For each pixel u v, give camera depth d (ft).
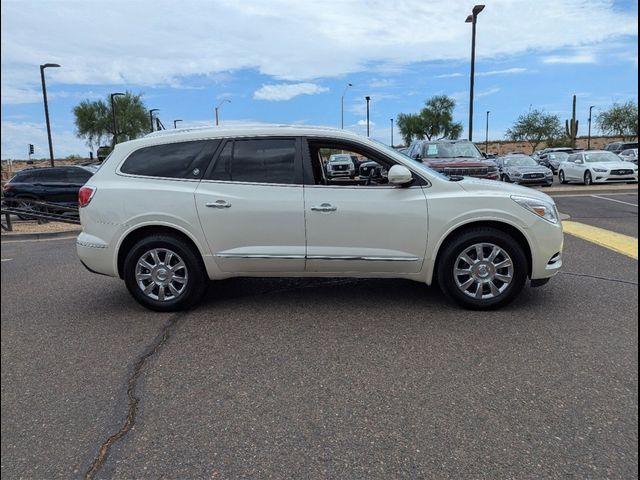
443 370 12.14
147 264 16.70
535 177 68.64
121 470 8.73
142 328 15.49
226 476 8.52
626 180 68.08
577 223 34.06
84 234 16.89
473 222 15.98
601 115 187.21
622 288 18.49
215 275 16.61
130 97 165.89
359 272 16.37
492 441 9.30
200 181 16.39
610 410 10.23
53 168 52.01
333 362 12.71
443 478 8.37
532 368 12.14
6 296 19.76
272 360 12.92
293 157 16.33
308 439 9.49
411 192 15.94
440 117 197.57
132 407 10.77
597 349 13.14
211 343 14.12
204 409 10.62
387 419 10.09
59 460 9.05
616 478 8.27
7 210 40.06
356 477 8.43
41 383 11.95
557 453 8.93
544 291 18.28
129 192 16.40
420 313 16.17
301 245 16.14
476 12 68.80
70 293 19.95
